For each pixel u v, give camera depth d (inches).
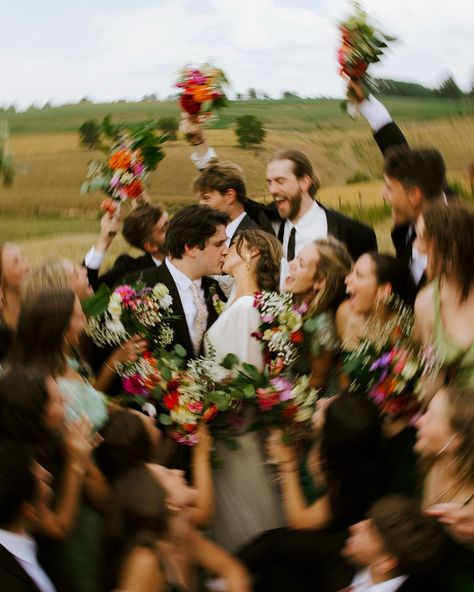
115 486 124.0
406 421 145.2
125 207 237.8
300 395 151.1
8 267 185.2
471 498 114.6
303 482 151.7
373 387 144.3
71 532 131.9
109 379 164.4
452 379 143.6
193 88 224.7
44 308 140.7
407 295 164.9
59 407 132.7
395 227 184.9
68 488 131.7
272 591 130.3
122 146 214.2
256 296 158.9
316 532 132.6
